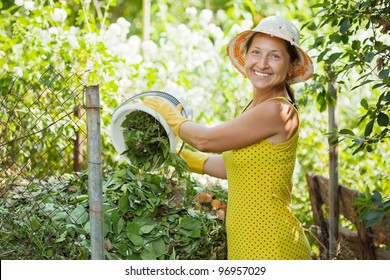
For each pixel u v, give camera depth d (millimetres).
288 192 3066
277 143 2998
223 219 3342
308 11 7297
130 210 3111
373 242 4031
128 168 3270
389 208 3023
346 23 3314
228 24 7191
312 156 5250
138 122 3338
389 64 3520
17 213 3131
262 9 7887
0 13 5504
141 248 3031
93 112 2598
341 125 5551
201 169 3434
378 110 3232
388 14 3283
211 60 5668
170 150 3213
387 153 5148
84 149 4602
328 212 4742
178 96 3328
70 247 2998
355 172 5164
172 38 5832
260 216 3006
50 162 4566
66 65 4703
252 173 3012
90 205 2645
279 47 2994
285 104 3002
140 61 5145
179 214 3188
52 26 5273
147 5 6914
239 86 5453
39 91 4613
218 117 5363
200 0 8602
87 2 5477
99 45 4840
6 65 4730
